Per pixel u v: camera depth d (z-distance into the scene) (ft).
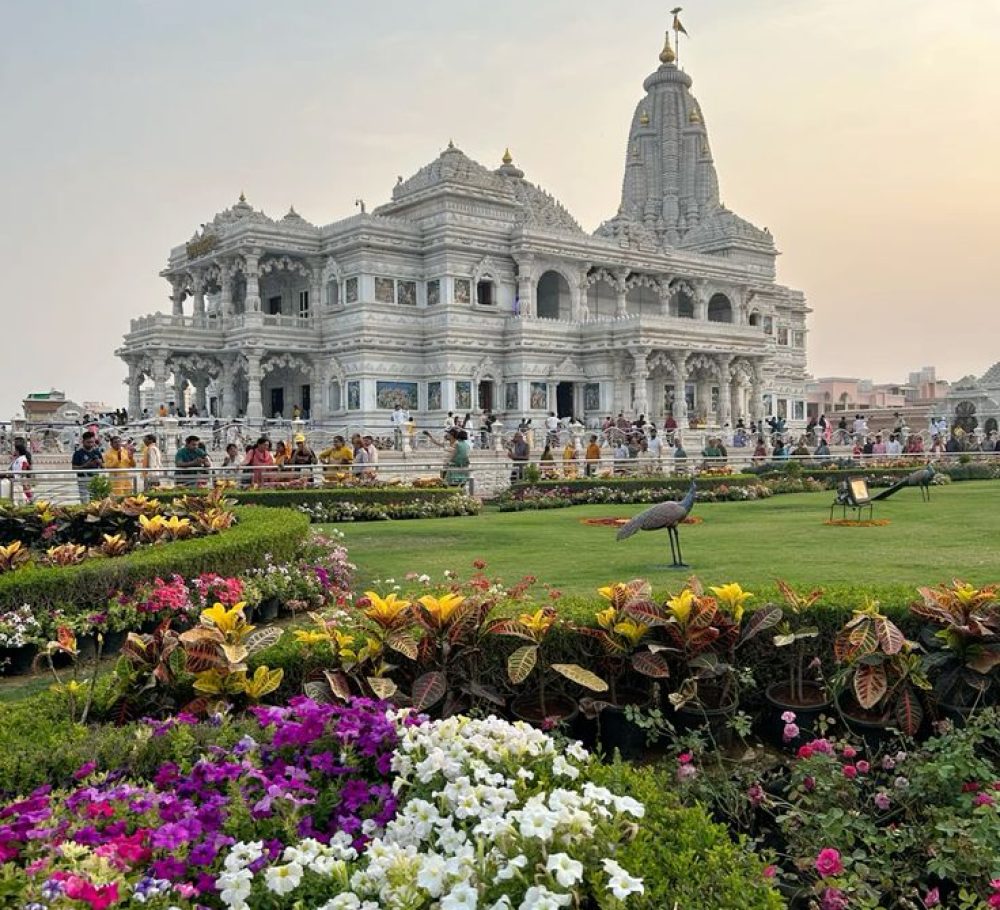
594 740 27.53
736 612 27.96
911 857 19.63
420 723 19.75
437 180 236.02
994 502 94.02
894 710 25.49
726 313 303.68
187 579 41.81
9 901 12.44
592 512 96.27
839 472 127.13
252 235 228.63
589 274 260.62
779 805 21.21
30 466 96.37
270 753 18.76
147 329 226.58
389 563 57.88
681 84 338.13
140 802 16.05
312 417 237.04
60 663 37.19
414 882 13.39
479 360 231.30
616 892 12.77
